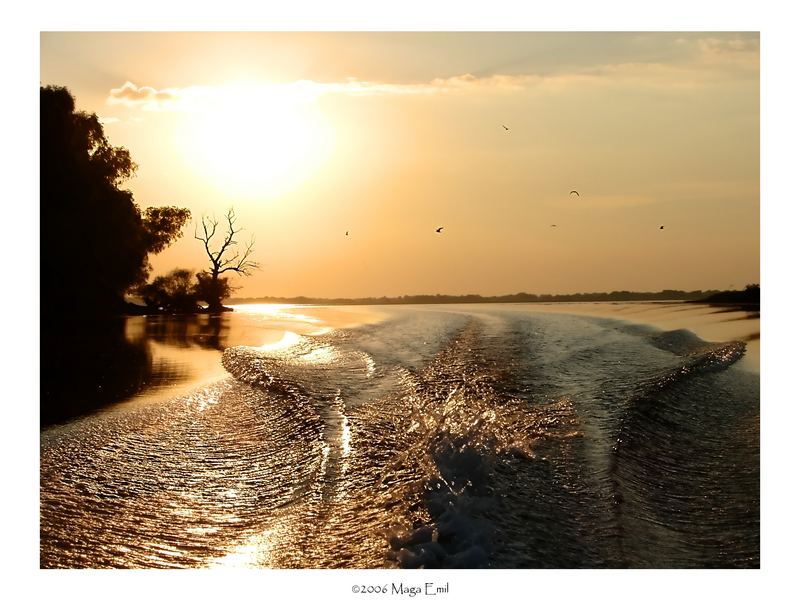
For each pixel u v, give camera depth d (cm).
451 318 4372
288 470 1276
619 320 3728
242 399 1831
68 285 4056
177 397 1856
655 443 1422
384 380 2039
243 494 1177
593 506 1106
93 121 4434
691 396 1783
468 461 1255
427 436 1407
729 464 1321
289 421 1587
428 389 1872
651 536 1030
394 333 3375
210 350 2855
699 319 3531
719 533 1051
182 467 1302
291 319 4712
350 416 1609
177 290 6031
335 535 1021
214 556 984
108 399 1833
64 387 1997
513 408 1644
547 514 1073
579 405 1656
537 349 2597
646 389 1795
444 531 1012
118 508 1125
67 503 1139
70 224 3944
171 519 1089
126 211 4500
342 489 1177
